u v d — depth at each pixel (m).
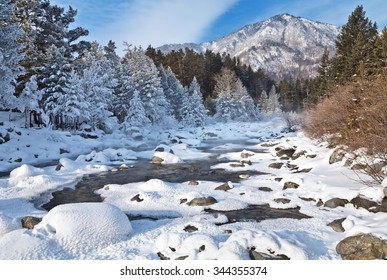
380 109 11.66
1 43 26.38
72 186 14.83
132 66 48.00
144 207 10.91
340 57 38.03
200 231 8.03
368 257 5.89
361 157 12.55
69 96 34.00
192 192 11.55
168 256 6.60
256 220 9.17
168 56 82.56
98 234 7.54
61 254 6.88
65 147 28.39
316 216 9.20
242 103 72.62
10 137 26.56
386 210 8.34
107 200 12.09
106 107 40.88
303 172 15.15
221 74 87.62
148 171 18.56
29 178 15.56
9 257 6.51
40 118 34.94
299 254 6.01
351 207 9.30
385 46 23.61
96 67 41.81
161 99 49.97
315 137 20.50
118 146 34.16
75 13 48.56
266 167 17.97
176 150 26.36
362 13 39.59
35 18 39.78
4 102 27.56
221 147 31.14
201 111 60.44
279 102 98.62
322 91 38.50
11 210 10.87
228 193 12.36
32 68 33.97
